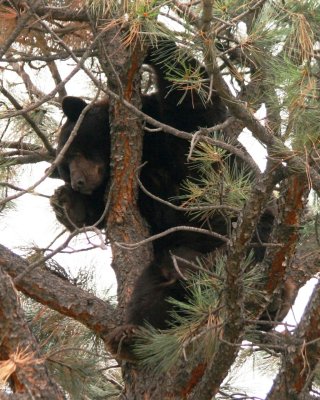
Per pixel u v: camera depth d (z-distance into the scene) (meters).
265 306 9.30
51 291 10.14
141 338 10.08
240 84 9.16
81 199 12.47
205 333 8.53
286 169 7.76
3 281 7.56
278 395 8.93
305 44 7.42
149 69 12.77
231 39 8.48
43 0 10.96
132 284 10.65
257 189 7.92
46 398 7.23
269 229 11.23
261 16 7.80
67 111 12.70
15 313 7.58
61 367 10.51
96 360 10.74
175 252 11.34
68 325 11.44
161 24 7.86
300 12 7.72
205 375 8.96
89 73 8.04
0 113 11.62
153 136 12.11
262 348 9.95
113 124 10.62
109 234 10.87
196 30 7.55
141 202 12.11
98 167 12.55
